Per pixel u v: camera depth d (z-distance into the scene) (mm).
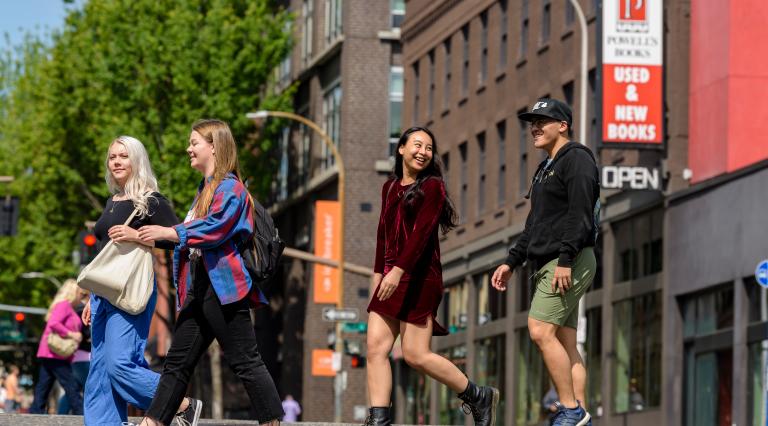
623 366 61156
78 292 32156
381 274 18297
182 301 16906
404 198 17750
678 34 57750
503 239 74812
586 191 17766
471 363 80688
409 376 90125
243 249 16781
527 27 73625
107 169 17766
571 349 18828
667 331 57031
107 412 17594
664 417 56719
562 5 68625
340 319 68750
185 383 17031
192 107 88625
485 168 78812
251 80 91688
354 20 99062
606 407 62156
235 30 90812
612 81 56438
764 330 50406
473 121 80688
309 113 108688
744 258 51969
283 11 95938
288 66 116312
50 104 91062
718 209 54062
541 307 18219
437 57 87312
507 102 75500
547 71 70125
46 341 32375
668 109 57812
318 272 94188
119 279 17031
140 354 17531
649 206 58938
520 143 73688
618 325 61875
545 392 69312
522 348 73188
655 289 58375
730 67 54969
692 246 55750
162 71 88188
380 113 98875
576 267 18094
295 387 107625
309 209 106938
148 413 16922
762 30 55250
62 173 91250
